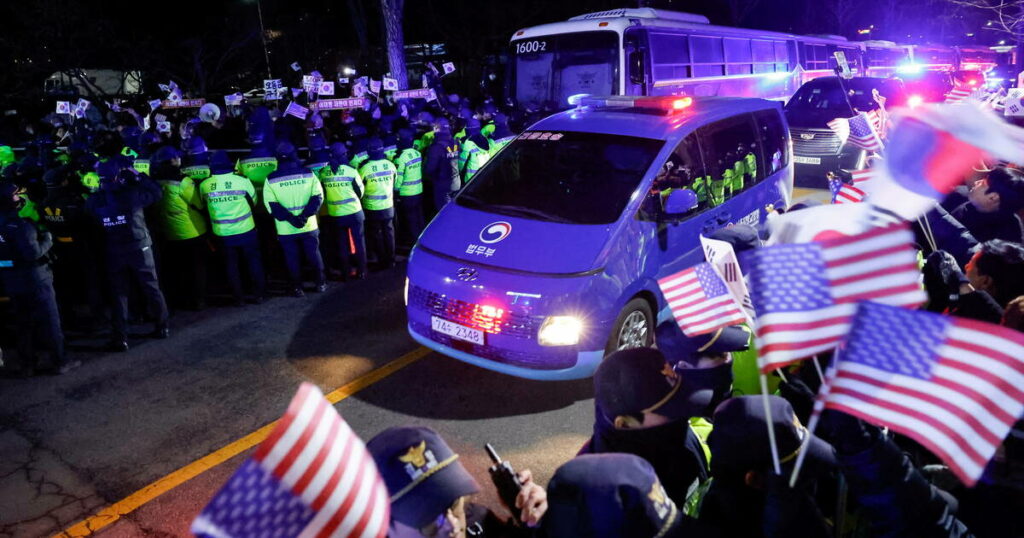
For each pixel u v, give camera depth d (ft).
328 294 25.13
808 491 6.51
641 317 17.40
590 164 18.30
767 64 55.93
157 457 15.23
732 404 6.28
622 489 5.03
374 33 94.94
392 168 27.04
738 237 12.42
